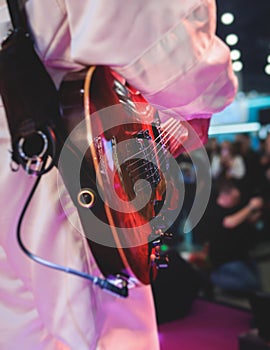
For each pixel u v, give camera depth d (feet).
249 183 10.28
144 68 2.08
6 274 2.43
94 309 2.26
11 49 1.96
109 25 1.98
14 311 2.45
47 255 2.24
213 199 9.87
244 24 15.08
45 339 2.44
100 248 2.02
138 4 1.98
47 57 2.13
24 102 1.92
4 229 2.27
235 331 6.17
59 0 2.05
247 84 20.63
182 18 2.05
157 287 6.48
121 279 2.07
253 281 9.43
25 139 1.94
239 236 9.72
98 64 2.08
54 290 2.25
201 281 8.63
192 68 2.13
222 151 13.26
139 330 2.46
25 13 2.09
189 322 6.56
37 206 2.25
